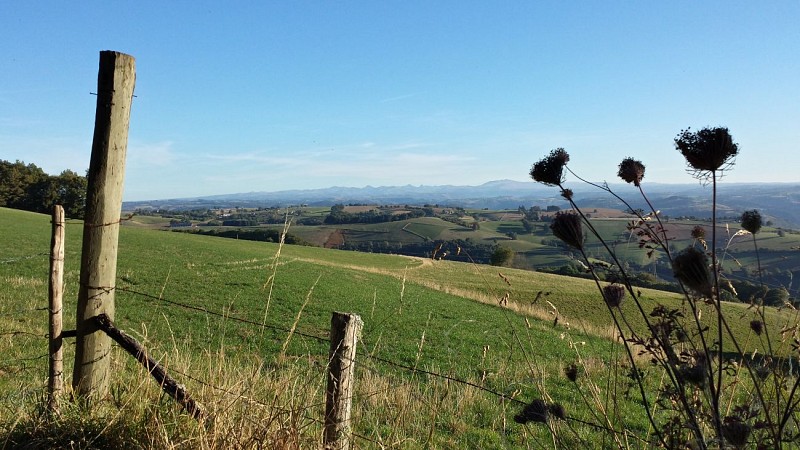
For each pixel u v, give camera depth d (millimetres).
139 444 3299
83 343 3711
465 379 10664
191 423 3404
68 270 24016
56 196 80250
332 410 3016
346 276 40438
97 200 3656
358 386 5297
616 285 1843
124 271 28969
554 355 15453
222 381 3801
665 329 1664
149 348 4465
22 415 3676
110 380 3994
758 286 1883
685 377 1601
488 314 27266
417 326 21203
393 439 3912
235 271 33281
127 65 3637
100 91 3598
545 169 1841
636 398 8414
